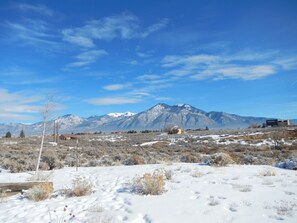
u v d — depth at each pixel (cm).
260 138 5503
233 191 1050
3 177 1669
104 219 779
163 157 2970
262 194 988
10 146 4528
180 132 9050
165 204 909
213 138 5909
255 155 3194
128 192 1126
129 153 3688
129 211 855
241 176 1389
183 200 952
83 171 1903
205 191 1070
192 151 3962
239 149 3862
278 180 1252
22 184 1208
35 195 1065
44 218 823
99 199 1034
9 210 929
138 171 1717
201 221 736
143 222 763
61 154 3275
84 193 1129
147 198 1003
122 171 1766
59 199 1070
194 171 1605
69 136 8062
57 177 1655
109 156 3169
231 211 807
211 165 1897
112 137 8444
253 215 761
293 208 809
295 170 1606
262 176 1373
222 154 1992
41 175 1502
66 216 835
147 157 2848
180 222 737
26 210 920
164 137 7319
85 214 845
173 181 1305
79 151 3803
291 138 5297
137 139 7162
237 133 6544
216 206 860
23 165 2281
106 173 1720
